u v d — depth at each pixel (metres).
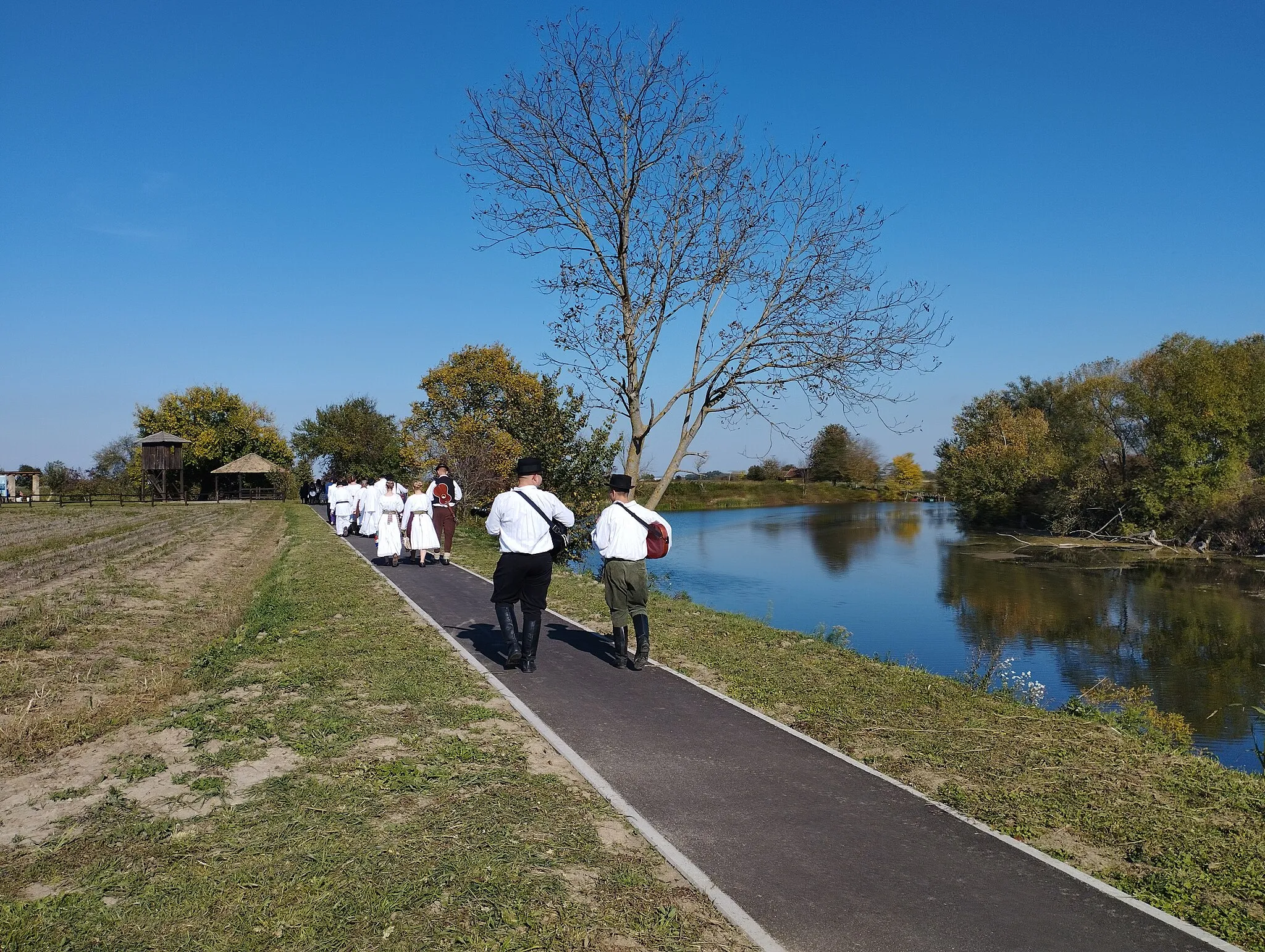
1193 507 41.00
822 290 19.02
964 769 5.78
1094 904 3.94
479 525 32.72
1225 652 19.03
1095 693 13.98
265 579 15.43
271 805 4.71
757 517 64.88
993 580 29.64
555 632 10.27
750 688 7.82
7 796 4.88
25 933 3.36
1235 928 3.75
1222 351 43.09
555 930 3.52
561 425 24.70
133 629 10.46
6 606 11.97
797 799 5.12
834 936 3.60
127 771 5.23
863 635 19.98
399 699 6.94
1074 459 50.81
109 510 49.16
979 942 3.59
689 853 4.35
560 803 4.87
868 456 97.50
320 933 3.43
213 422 74.19
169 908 3.59
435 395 41.97
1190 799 5.29
